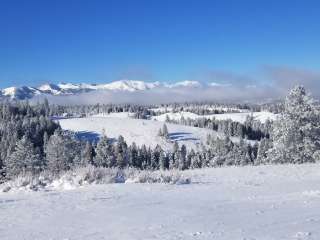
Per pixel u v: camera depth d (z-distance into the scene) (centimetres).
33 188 1827
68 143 7988
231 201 1230
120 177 2030
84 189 1672
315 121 4369
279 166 2798
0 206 1277
